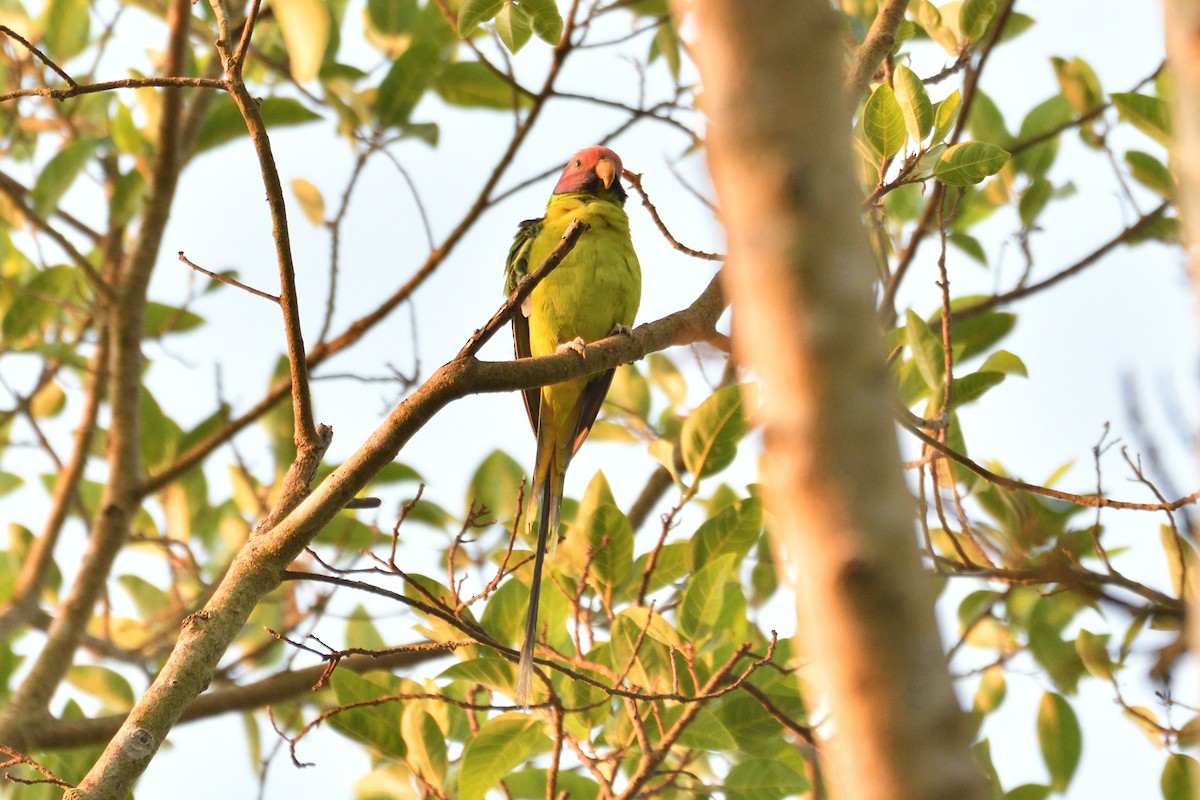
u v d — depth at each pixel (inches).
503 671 369.4
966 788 86.6
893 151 343.9
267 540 273.7
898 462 90.8
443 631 386.6
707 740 335.9
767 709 357.1
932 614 89.4
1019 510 429.7
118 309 495.2
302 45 509.4
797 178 91.4
